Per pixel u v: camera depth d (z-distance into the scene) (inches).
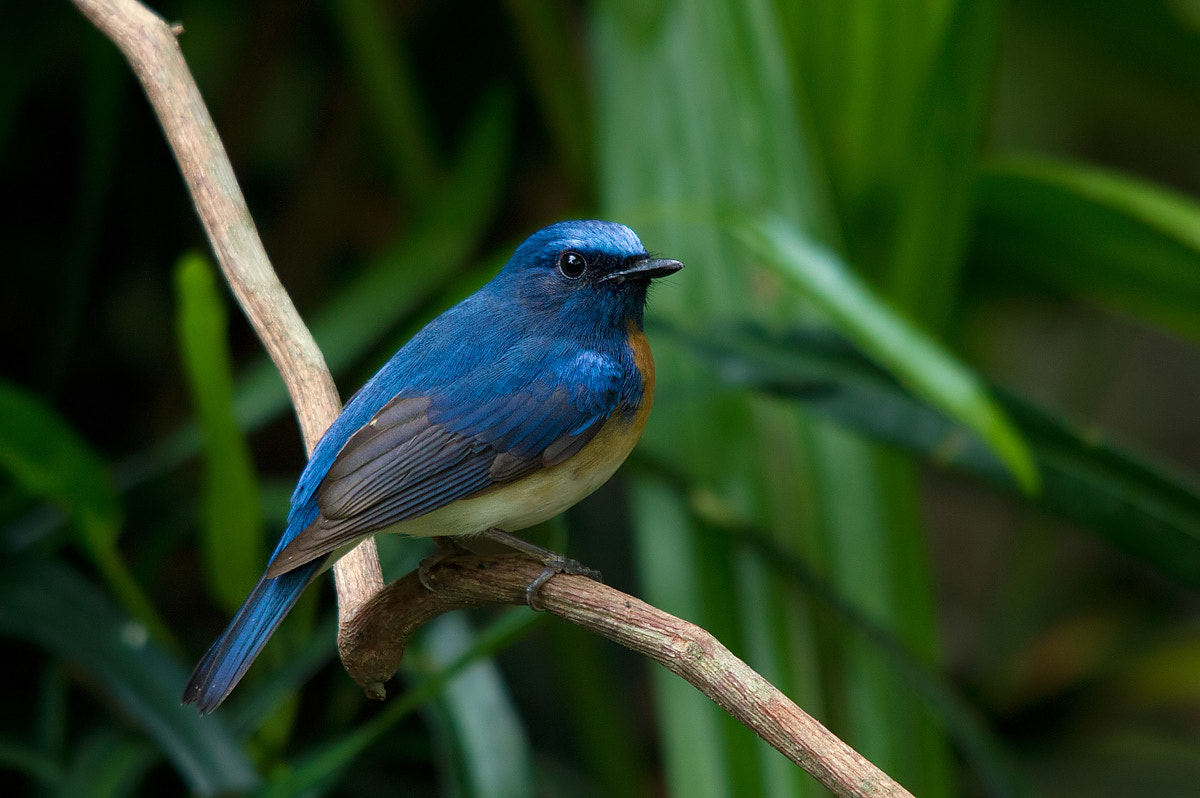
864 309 262.8
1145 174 493.0
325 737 349.1
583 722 348.2
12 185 429.4
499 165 358.6
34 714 346.0
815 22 316.8
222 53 443.8
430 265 346.0
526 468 238.4
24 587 298.4
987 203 337.4
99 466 271.9
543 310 252.7
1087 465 288.2
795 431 322.0
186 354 249.8
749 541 308.7
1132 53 444.8
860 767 168.4
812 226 324.2
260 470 439.8
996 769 280.7
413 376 241.8
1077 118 478.0
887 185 334.0
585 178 383.2
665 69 333.4
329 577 383.2
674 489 317.4
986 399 255.4
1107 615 479.5
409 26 455.5
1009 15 443.5
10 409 259.4
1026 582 457.7
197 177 242.7
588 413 242.2
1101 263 342.6
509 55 454.3
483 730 287.1
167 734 274.4
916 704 310.7
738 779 293.3
